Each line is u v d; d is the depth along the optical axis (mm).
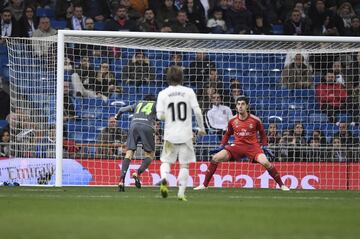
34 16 64625
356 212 28562
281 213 27656
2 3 65312
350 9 70688
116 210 28547
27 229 21406
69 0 66000
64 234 19984
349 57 59281
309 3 69875
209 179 48094
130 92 57719
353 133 57188
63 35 49844
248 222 23844
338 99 58469
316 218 25625
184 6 66625
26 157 53781
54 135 55281
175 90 33531
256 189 49469
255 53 59406
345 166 53344
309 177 53062
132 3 67688
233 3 67875
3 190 44250
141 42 53906
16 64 55219
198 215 26406
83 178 51969
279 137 56406
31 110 55562
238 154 47250
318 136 55750
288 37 51969
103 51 58500
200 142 56531
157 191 43969
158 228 21719
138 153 53219
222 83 58812
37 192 42125
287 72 59094
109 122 55656
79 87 56656
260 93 60438
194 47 54719
